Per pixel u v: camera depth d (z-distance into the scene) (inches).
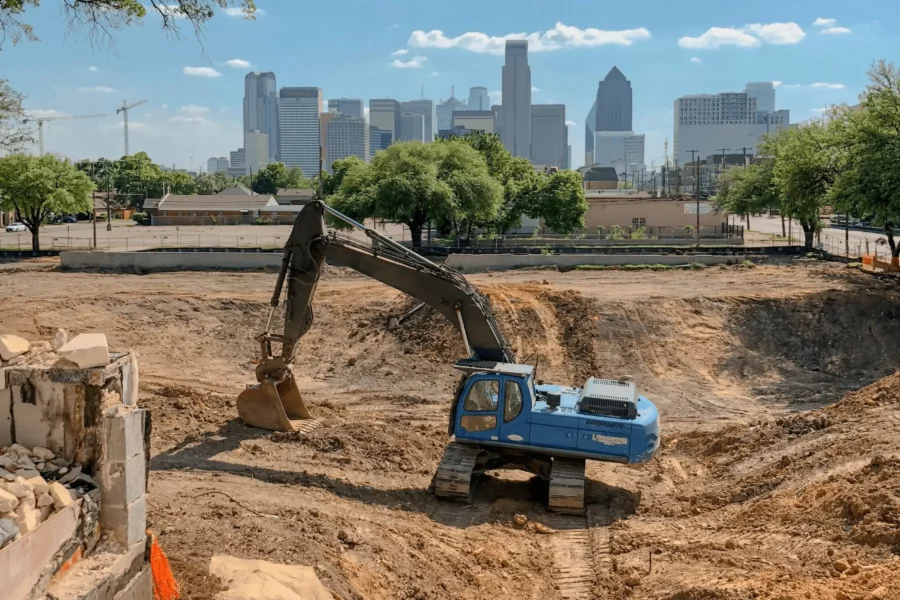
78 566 276.8
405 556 458.3
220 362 1071.0
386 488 587.8
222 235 2832.2
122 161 5880.9
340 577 398.9
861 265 1573.6
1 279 1492.4
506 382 577.9
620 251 1996.8
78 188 2015.3
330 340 1119.0
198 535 421.7
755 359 1029.8
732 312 1145.4
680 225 2844.5
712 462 661.3
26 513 253.9
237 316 1224.8
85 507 280.2
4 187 1891.0
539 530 531.2
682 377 986.1
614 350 1039.0
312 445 655.8
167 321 1189.1
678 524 534.0
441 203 1871.3
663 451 719.7
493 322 625.6
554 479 564.7
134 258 1609.3
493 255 1630.2
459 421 583.5
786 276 1441.9
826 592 360.8
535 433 571.5
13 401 297.4
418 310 1126.4
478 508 570.3
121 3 580.7
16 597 243.0
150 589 311.1
